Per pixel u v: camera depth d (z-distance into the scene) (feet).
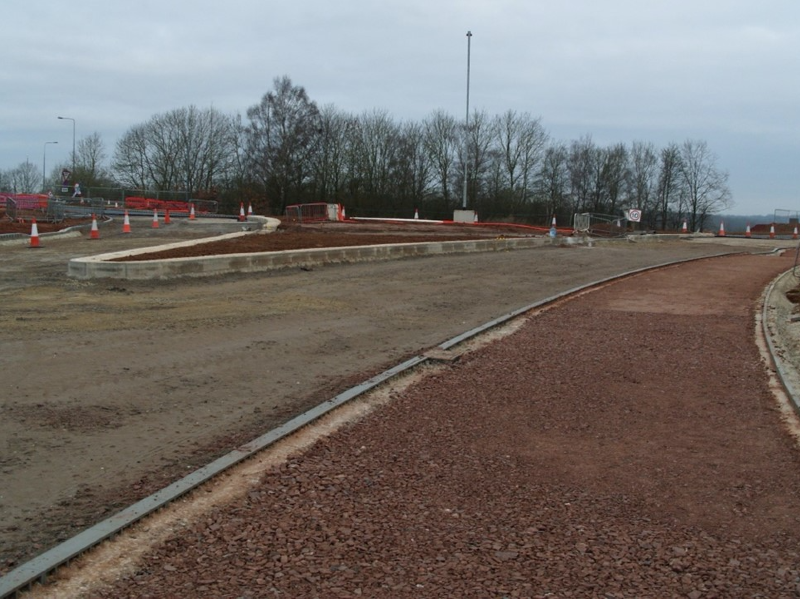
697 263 77.97
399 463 18.86
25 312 37.65
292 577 12.84
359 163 227.81
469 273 61.87
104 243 76.38
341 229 99.04
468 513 15.93
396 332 36.78
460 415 23.36
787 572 13.73
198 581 12.63
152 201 163.12
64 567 12.94
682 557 14.21
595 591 12.72
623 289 55.83
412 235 92.32
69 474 17.48
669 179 241.96
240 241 68.49
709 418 23.94
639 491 17.71
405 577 12.96
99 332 33.17
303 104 204.33
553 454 20.16
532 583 12.92
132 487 16.83
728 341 36.70
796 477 18.95
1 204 132.57
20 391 23.71
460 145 230.07
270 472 17.75
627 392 26.78
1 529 14.60
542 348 33.83
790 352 33.99
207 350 30.76
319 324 37.76
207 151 258.37
